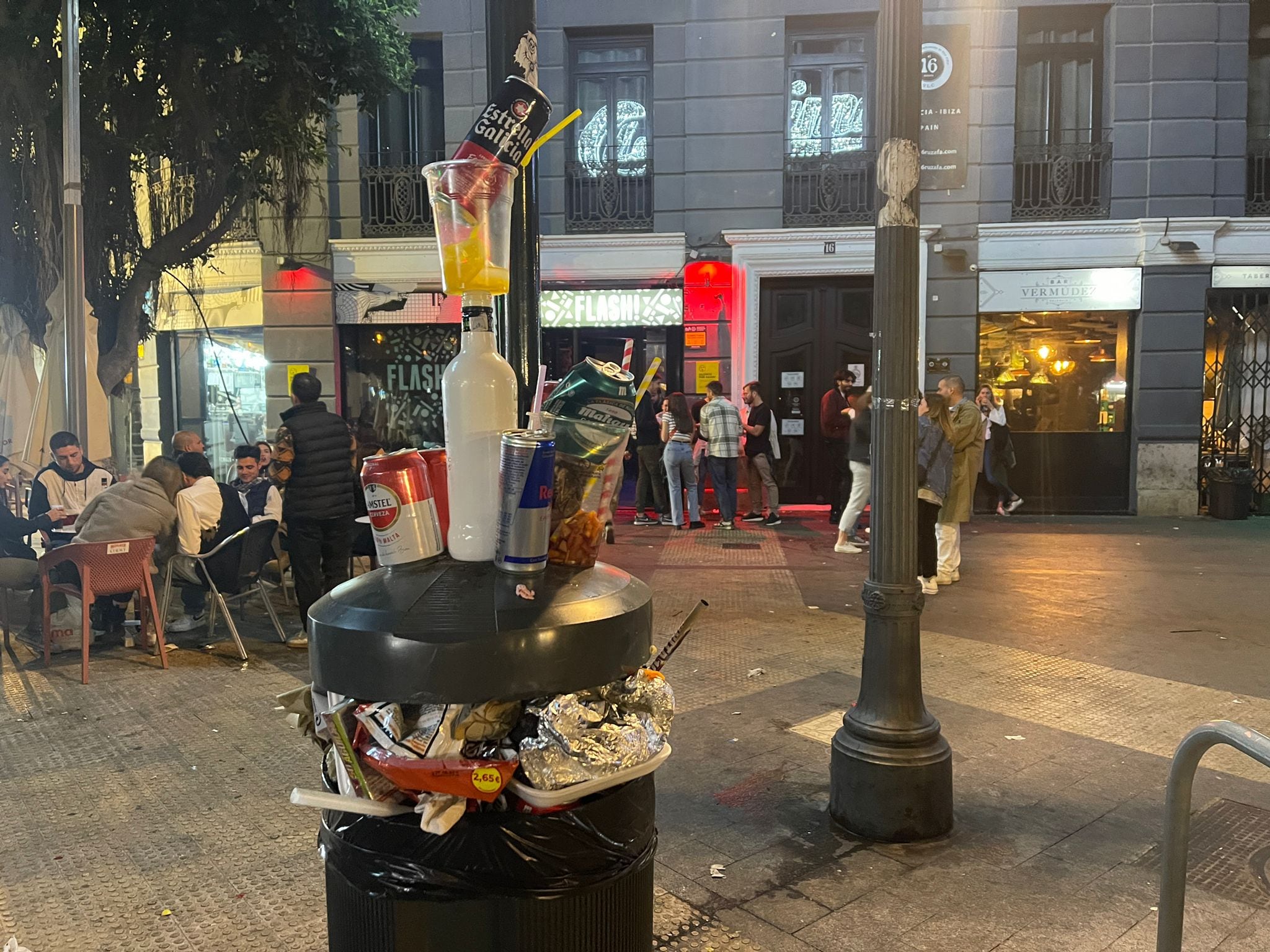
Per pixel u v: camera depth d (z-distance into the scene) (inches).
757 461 462.3
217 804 149.7
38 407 323.9
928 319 498.6
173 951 109.3
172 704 198.8
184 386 534.9
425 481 69.5
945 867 129.4
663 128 505.4
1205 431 507.5
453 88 509.7
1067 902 120.4
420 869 61.1
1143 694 205.3
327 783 68.6
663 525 467.5
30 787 156.9
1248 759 168.7
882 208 134.6
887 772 136.2
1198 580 331.3
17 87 317.1
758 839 137.9
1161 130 484.7
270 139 358.3
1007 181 492.1
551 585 64.6
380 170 518.3
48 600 224.8
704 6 497.0
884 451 137.3
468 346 68.2
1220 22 479.8
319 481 240.5
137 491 230.1
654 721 70.0
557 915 61.4
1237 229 482.3
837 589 315.3
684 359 506.6
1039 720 188.9
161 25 332.2
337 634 62.4
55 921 115.8
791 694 203.5
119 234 367.6
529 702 62.2
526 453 64.1
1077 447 504.4
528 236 101.8
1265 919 116.5
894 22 131.0
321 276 510.0
